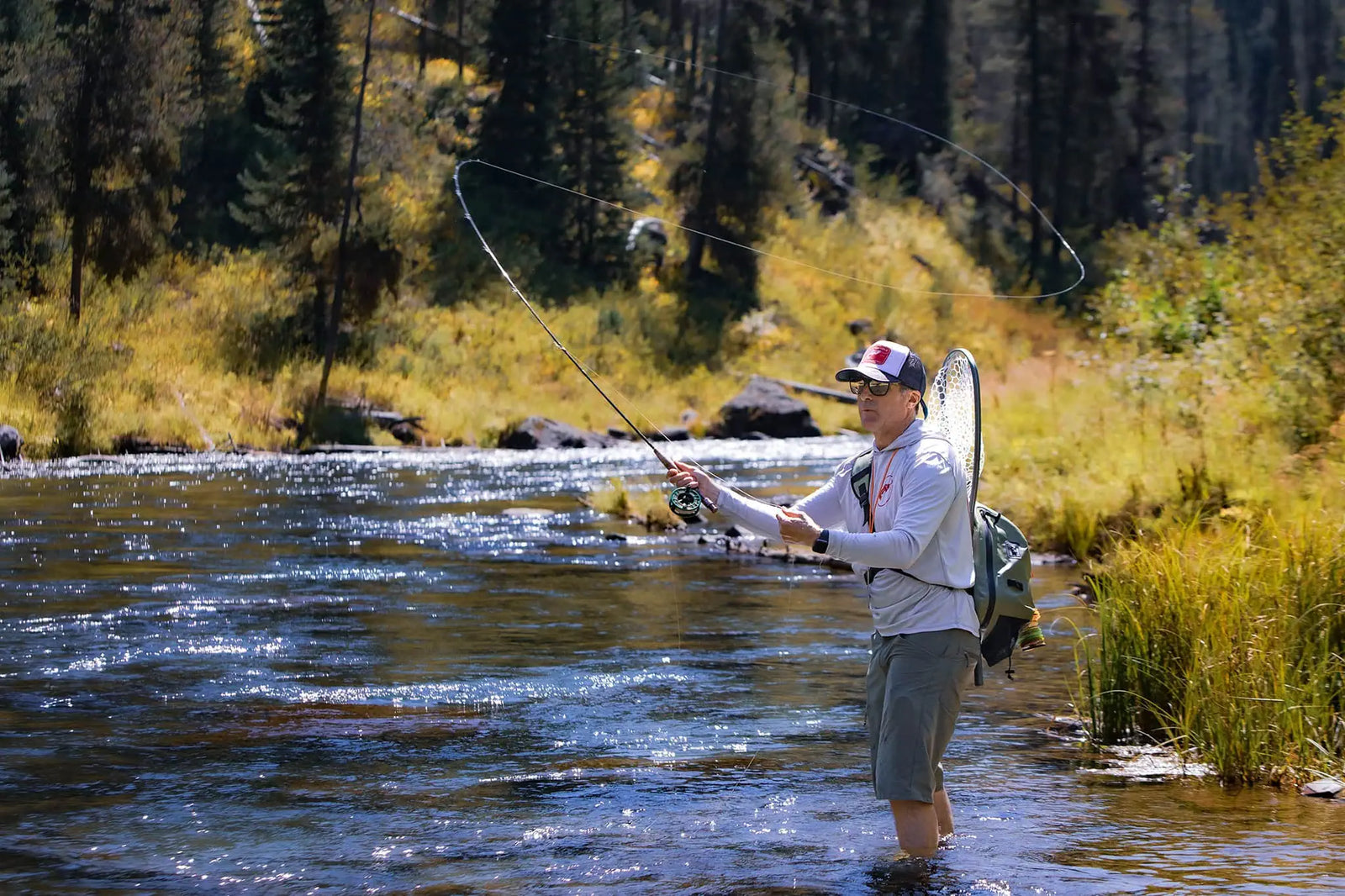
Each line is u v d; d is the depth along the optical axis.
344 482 19.98
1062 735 6.00
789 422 34.56
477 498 17.88
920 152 64.19
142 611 9.05
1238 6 110.50
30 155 28.50
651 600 9.86
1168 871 4.12
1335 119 13.48
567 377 36.78
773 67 47.69
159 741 5.72
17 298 27.62
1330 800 4.95
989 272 55.12
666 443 31.55
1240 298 14.35
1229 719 5.34
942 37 66.44
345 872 4.11
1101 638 6.12
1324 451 10.59
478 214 42.34
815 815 4.75
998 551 4.16
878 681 4.25
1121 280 18.22
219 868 4.13
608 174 44.94
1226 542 6.84
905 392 4.16
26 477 19.00
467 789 5.07
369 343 32.91
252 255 35.91
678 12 64.12
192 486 18.50
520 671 7.32
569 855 4.30
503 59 44.91
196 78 36.94
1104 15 60.41
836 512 4.38
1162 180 60.94
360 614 9.12
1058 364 19.31
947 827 4.52
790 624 8.88
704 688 6.91
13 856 4.22
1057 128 61.09
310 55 31.16
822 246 51.97
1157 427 13.09
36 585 10.06
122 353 27.22
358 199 31.11
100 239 28.80
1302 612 6.01
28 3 29.11
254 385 28.95
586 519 15.57
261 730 5.96
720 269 47.16
